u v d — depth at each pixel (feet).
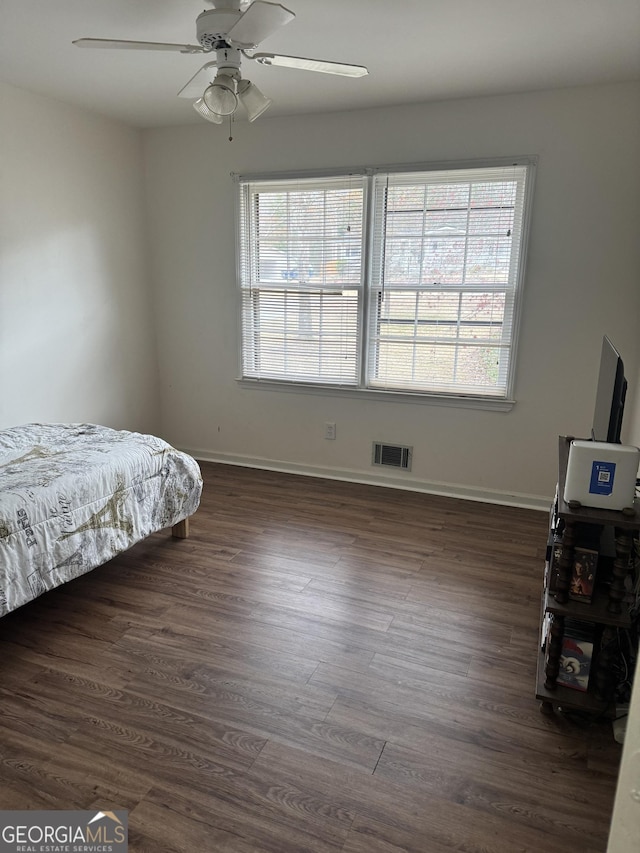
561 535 6.53
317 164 12.17
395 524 11.05
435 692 6.51
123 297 13.60
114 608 8.14
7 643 7.32
